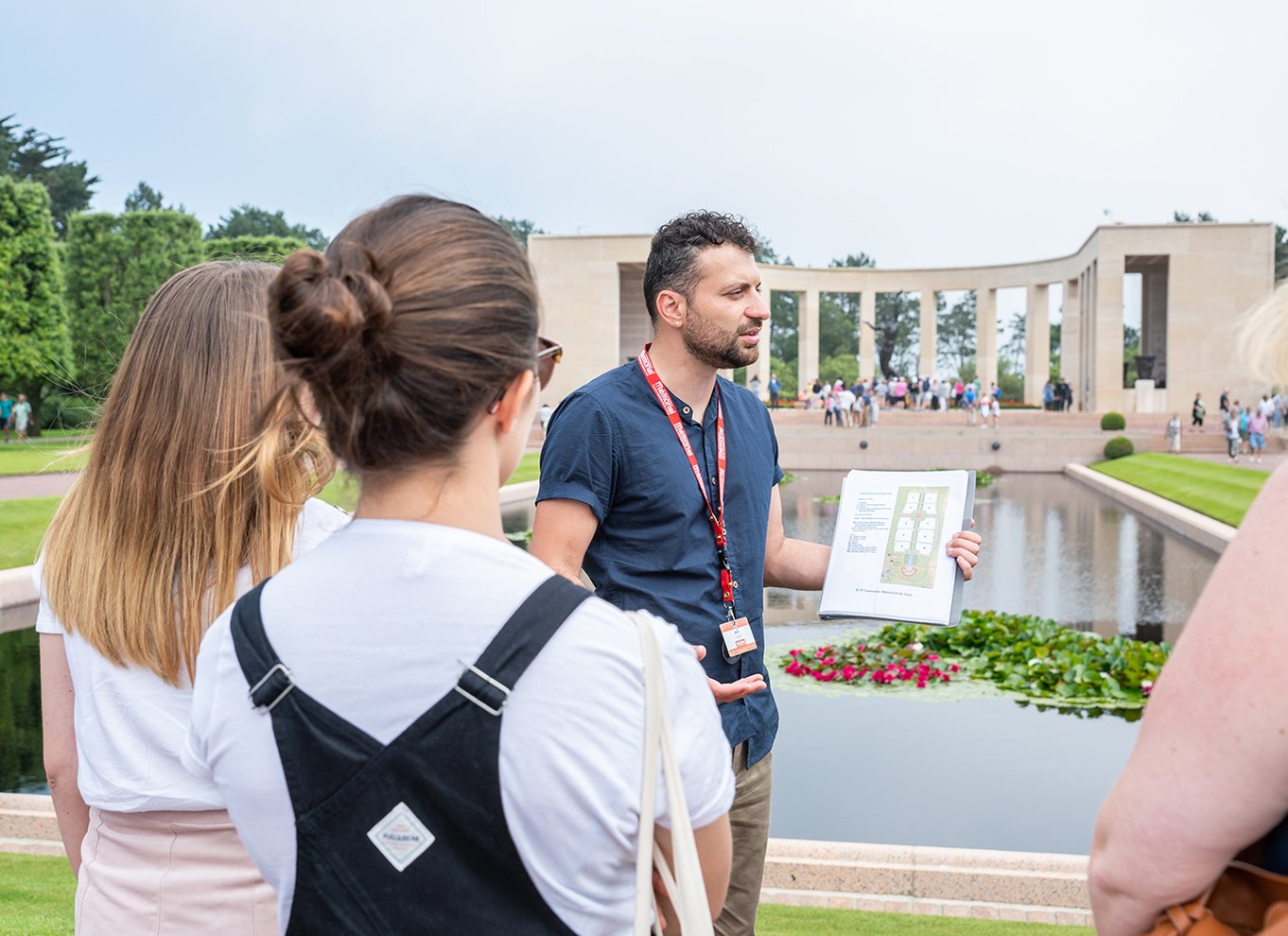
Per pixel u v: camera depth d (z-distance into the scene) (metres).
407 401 1.17
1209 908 1.14
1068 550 18.16
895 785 6.77
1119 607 13.09
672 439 2.76
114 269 42.03
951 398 52.53
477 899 1.14
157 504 1.72
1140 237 43.59
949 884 4.70
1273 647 1.02
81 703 1.76
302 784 1.17
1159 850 1.09
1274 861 1.13
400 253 1.20
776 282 54.50
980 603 13.41
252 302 1.80
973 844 5.82
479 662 1.13
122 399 1.78
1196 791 1.06
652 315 2.82
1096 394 44.44
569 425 2.71
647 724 1.15
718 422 2.87
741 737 2.72
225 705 1.22
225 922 1.68
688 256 2.71
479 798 1.13
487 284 1.21
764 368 55.50
